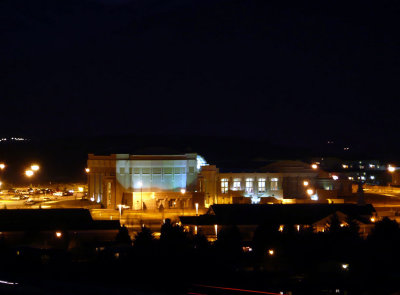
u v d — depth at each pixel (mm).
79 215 56875
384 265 41219
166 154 99125
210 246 44156
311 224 53812
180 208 90000
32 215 56719
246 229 56469
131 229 62969
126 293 29531
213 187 100500
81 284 31359
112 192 95375
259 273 39625
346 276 39312
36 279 31406
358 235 48406
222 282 36688
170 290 33094
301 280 38219
